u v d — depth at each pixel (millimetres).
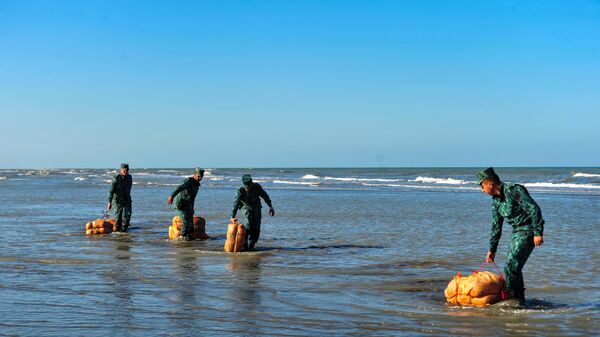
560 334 6402
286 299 8023
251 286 8914
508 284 7695
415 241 14586
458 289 7723
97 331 6402
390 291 8602
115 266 10750
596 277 9656
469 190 43844
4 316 7020
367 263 11188
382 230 17125
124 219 16953
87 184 61406
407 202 29984
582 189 43625
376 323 6812
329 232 16656
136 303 7723
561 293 8453
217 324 6723
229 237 12695
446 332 6461
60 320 6836
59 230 17156
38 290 8523
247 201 12938
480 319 7000
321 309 7465
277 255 12266
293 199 32812
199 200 32219
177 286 8875
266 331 6457
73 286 8836
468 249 13078
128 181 16969
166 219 21266
